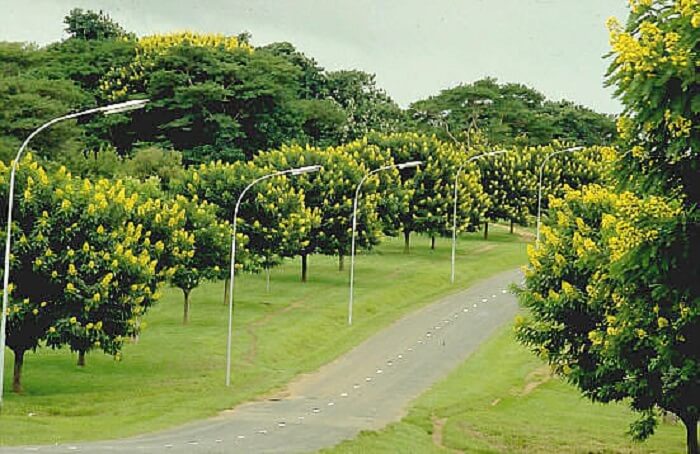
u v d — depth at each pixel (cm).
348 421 3781
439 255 9412
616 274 2134
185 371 4847
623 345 2638
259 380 4772
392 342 5906
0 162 4253
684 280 2097
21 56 9819
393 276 8119
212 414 3859
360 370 5125
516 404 4334
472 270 8662
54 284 4138
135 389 4338
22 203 4103
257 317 6344
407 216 9119
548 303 3431
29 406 3769
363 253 9369
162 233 5512
